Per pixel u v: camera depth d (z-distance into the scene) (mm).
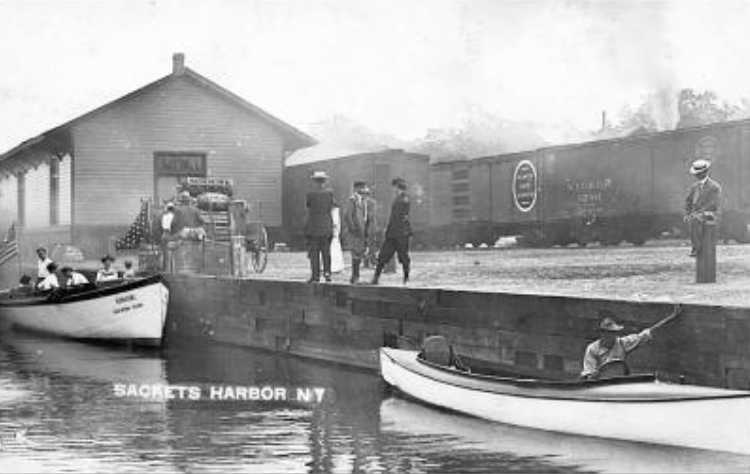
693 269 19750
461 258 27969
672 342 11914
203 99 36812
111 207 35812
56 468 10828
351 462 11000
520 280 18922
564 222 33469
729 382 11234
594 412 11508
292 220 37594
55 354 21969
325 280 20000
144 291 22609
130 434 12656
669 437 10945
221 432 12695
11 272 34094
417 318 16422
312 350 19266
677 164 30047
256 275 24469
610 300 12742
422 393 14094
